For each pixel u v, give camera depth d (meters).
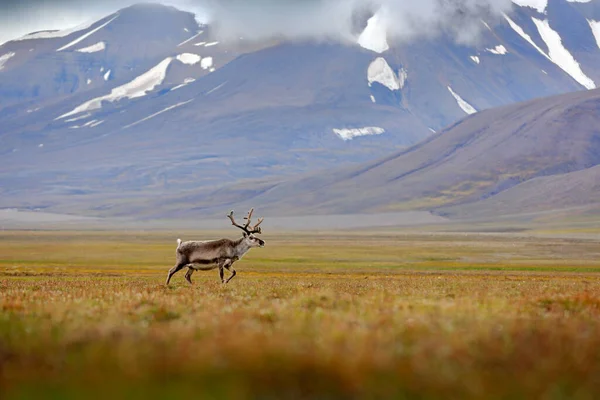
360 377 46.06
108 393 43.12
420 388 44.78
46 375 46.81
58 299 102.69
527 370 49.22
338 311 83.75
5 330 66.31
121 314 81.00
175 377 46.44
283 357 50.69
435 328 66.94
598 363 51.78
